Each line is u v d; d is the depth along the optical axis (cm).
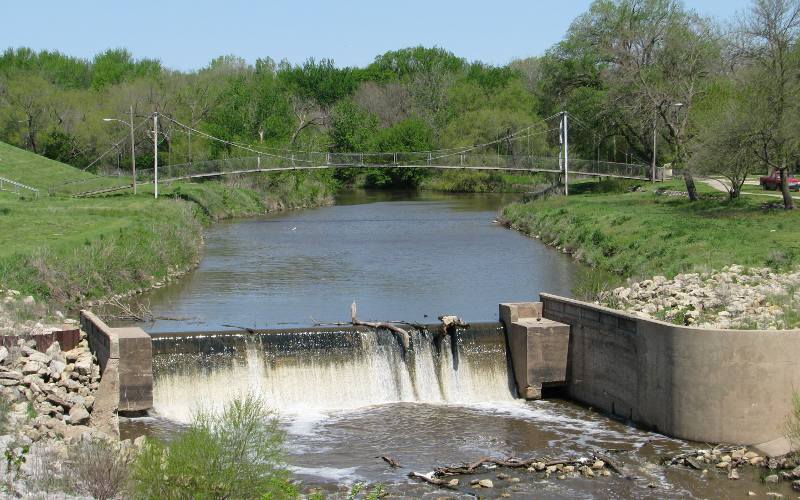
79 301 4666
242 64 19138
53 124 12731
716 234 5469
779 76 6284
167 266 5775
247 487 2178
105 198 8681
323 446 3070
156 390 3366
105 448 2389
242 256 6656
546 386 3719
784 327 3303
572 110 10169
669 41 8981
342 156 12031
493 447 3064
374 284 5412
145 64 17625
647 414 3253
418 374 3672
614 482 2744
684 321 3541
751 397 3000
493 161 10862
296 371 3544
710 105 7794
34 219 6600
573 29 10369
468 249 6944
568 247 6706
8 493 2070
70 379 3123
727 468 2836
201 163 10369
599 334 3494
